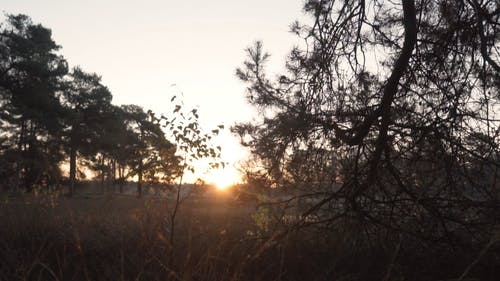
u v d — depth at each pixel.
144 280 5.14
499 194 5.77
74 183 35.12
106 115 38.34
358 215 5.99
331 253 6.11
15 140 30.92
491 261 5.52
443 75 6.01
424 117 5.89
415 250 6.14
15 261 5.68
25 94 27.88
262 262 5.78
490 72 5.84
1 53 27.44
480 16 5.54
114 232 7.35
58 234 6.80
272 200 6.71
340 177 6.59
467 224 5.63
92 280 5.48
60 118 30.47
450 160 5.69
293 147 6.61
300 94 6.68
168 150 6.28
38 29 29.98
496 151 5.52
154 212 7.04
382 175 6.04
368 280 5.46
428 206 5.73
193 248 5.82
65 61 31.20
